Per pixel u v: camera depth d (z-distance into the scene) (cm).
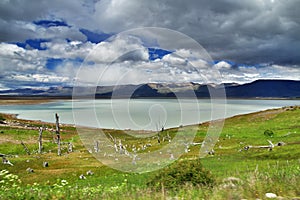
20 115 15938
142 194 1114
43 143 7750
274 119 9744
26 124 11719
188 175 1288
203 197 1023
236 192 1026
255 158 3619
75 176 3222
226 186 1145
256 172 1472
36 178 3272
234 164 3062
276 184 1131
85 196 1134
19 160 4616
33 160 4647
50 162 4450
